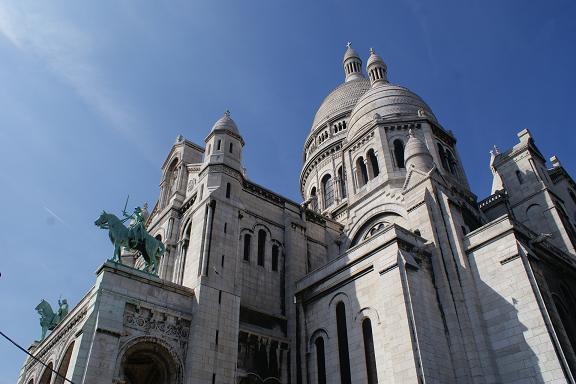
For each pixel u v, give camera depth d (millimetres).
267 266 40219
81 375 25562
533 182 44000
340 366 32094
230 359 31312
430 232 34344
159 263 40312
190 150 48062
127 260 48125
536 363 26609
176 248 40562
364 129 51406
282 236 43125
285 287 40031
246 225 40844
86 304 30938
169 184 49219
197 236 36281
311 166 68500
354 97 74750
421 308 29406
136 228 32938
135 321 29125
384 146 48156
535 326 27422
